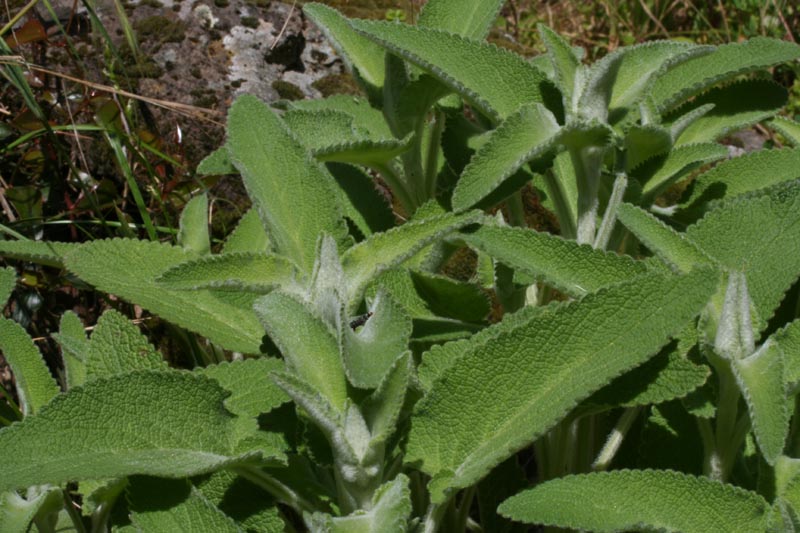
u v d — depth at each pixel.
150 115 1.24
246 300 0.99
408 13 1.42
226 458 0.84
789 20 1.75
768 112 1.08
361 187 1.06
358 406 0.85
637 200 1.01
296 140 0.94
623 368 0.84
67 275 1.17
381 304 0.87
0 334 0.92
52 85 1.26
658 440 0.94
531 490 0.85
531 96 0.99
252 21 1.30
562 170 1.07
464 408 0.87
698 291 0.85
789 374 0.88
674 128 1.02
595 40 1.83
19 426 0.83
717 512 0.84
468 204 0.93
